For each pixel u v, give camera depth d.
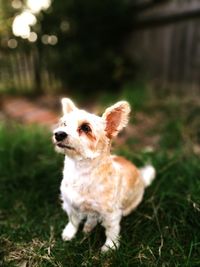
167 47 1.29
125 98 1.13
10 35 1.59
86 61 1.38
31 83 1.74
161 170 0.67
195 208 0.54
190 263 0.45
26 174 0.68
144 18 1.34
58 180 0.65
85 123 0.43
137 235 0.52
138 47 1.42
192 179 0.64
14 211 0.60
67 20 1.41
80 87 1.43
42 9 1.46
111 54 1.37
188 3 1.15
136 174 0.56
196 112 0.98
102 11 1.35
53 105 1.35
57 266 0.47
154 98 1.17
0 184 0.66
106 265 0.46
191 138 0.87
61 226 0.56
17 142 0.81
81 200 0.47
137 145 0.88
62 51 1.44
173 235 0.51
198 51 1.17
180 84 1.26
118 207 0.50
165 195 0.58
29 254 0.49
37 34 1.53
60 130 0.42
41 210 0.60
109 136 0.46
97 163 0.45
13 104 1.42
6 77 1.67
